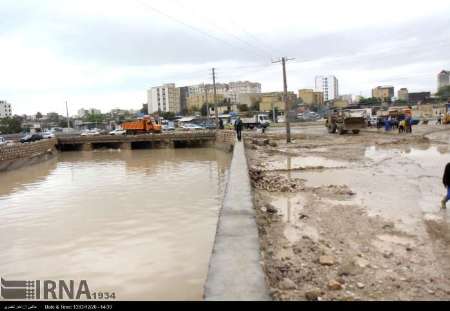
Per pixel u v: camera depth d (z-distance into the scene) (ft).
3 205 52.44
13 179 79.00
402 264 20.47
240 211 26.53
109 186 63.52
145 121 168.35
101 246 32.65
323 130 159.74
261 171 55.83
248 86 576.61
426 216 29.91
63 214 45.29
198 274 25.40
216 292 14.28
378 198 36.60
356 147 86.33
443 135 111.24
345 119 124.26
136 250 31.04
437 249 22.71
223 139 125.49
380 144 90.27
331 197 37.88
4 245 34.40
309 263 20.71
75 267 28.17
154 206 46.50
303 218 30.42
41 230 38.86
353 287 17.67
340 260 21.09
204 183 61.87
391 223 28.17
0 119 365.81
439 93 445.37
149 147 145.79
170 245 31.76
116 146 150.30
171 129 206.90
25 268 28.63
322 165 60.54
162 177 70.74
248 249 18.79
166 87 536.83
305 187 43.32
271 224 29.09
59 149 146.61
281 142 106.93
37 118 532.73
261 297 13.85
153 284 24.17
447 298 16.48
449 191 31.48
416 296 16.69
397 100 453.58
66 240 34.94
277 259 21.36
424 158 64.34
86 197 55.11
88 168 92.68
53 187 66.13
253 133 144.66
